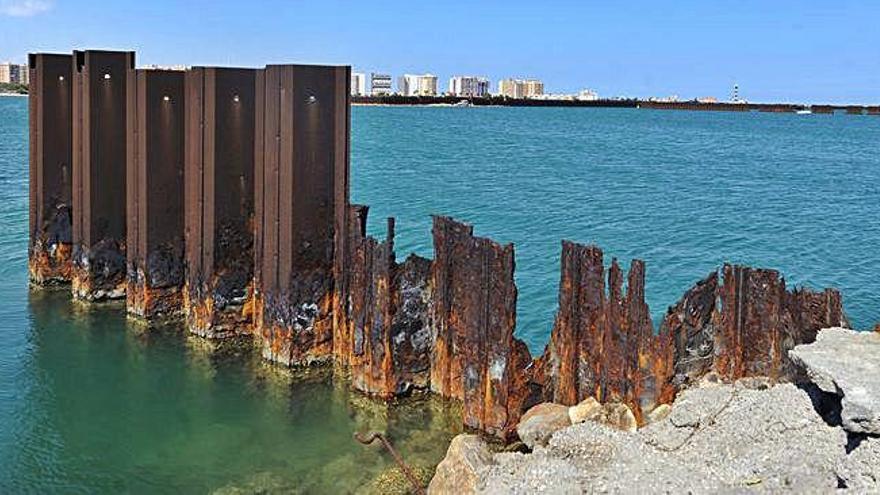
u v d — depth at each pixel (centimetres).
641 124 15188
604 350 1501
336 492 1453
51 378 1925
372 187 4850
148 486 1494
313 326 1859
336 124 1812
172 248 2116
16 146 7544
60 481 1512
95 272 2256
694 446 1257
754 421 1247
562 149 8350
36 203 2423
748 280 1441
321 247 1836
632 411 1458
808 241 3591
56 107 2378
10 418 1744
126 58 2214
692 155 8250
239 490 1471
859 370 1125
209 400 1806
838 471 1060
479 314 1595
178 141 2088
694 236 3609
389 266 1709
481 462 1298
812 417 1214
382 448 1598
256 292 1945
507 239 3409
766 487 1110
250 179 1956
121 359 2009
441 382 1739
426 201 4338
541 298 2570
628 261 3109
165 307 2130
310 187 1809
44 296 2398
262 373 1889
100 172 2223
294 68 1764
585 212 4131
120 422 1728
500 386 1577
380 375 1741
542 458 1270
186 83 2028
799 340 1403
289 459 1574
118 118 2228
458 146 8325
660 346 1441
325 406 1764
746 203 4678
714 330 1467
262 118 1864
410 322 1741
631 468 1194
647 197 4775
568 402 1555
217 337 1981
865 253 3375
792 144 10519
